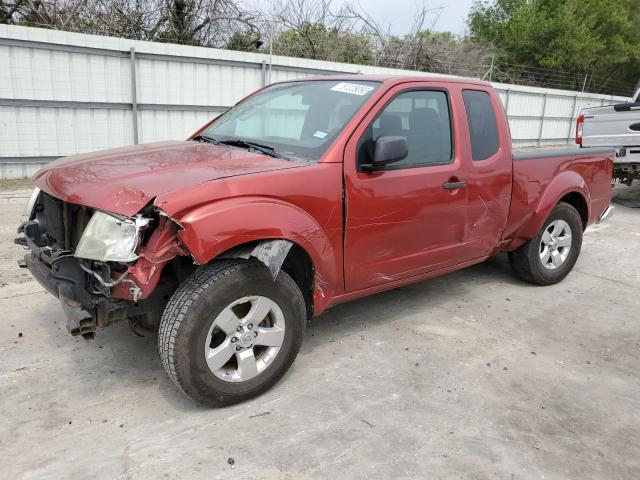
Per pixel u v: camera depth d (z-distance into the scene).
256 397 3.27
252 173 3.13
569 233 5.47
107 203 2.86
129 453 2.74
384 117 3.75
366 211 3.59
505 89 20.92
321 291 3.48
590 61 31.69
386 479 2.63
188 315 2.88
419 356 3.88
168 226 2.83
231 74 13.87
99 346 3.83
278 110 4.15
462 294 5.18
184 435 2.90
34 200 3.76
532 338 4.27
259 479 2.59
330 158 3.42
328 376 3.56
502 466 2.76
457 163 4.18
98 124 12.25
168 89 12.98
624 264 6.42
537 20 31.25
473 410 3.24
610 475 2.74
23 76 11.08
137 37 16.92
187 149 3.78
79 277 2.98
